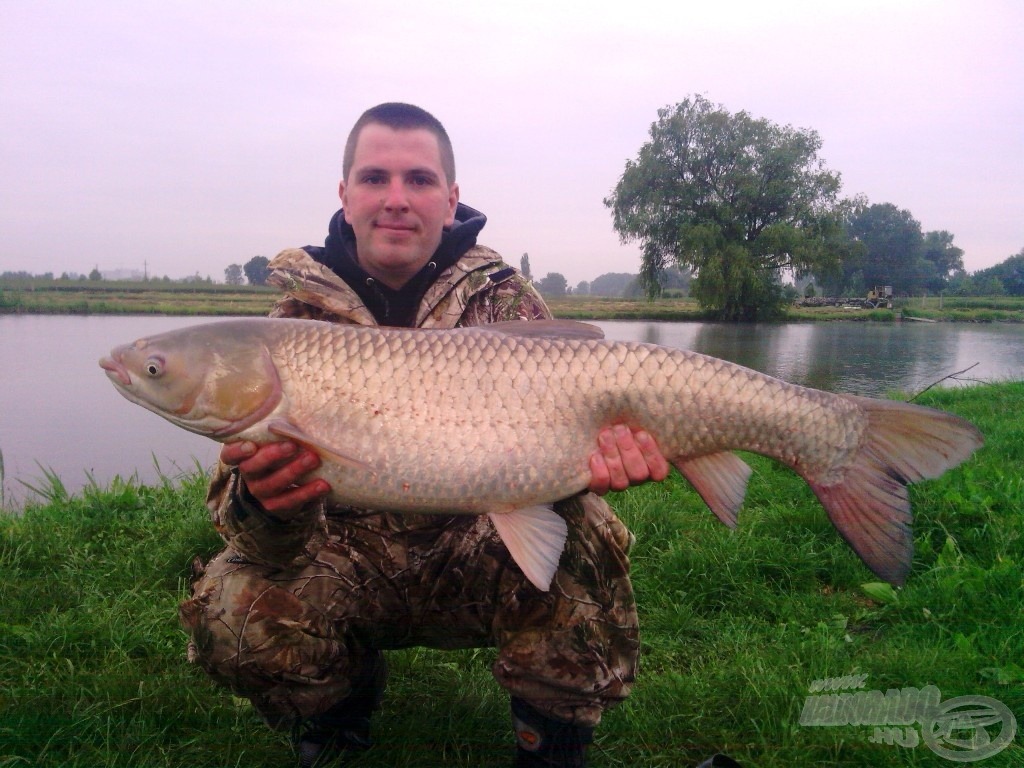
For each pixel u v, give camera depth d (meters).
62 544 1.67
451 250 1.16
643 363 0.99
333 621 0.98
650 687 1.16
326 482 0.92
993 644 1.25
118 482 2.12
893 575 0.99
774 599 1.50
